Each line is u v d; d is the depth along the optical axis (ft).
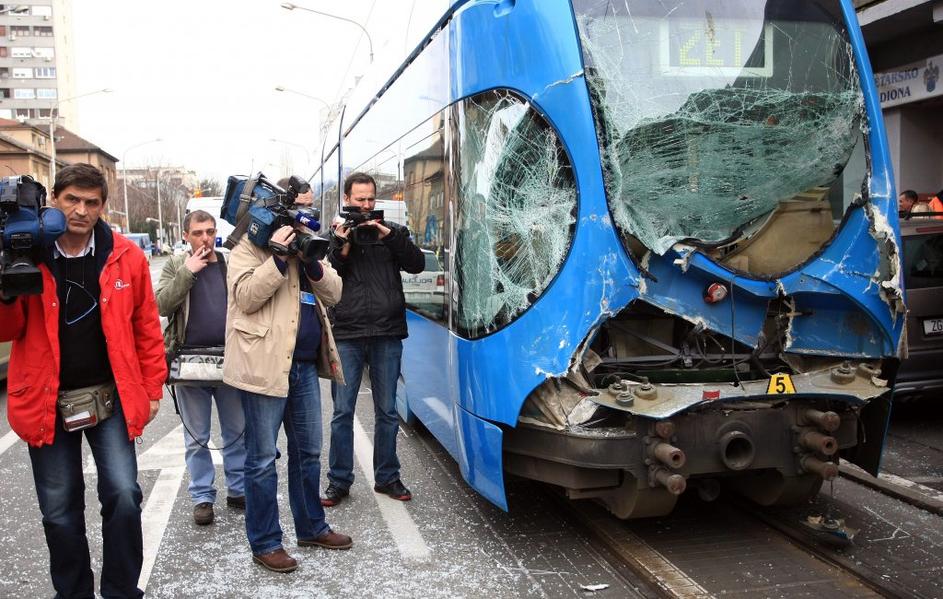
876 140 13.53
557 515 16.06
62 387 10.77
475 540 14.82
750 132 13.14
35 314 10.52
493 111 13.56
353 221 15.84
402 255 16.39
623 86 12.72
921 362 21.01
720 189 13.00
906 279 21.12
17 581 13.34
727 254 13.03
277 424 13.42
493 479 13.50
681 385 12.80
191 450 15.93
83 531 11.23
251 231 12.68
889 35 36.06
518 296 13.01
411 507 16.66
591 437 12.48
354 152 31.09
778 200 13.19
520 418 13.29
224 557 14.16
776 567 13.23
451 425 15.42
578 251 12.42
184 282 15.02
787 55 13.39
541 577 13.15
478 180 13.87
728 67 13.12
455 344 14.51
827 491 16.99
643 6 12.92
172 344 15.47
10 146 193.57
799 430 12.98
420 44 18.12
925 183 37.91
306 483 14.33
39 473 10.86
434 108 16.65
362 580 13.14
